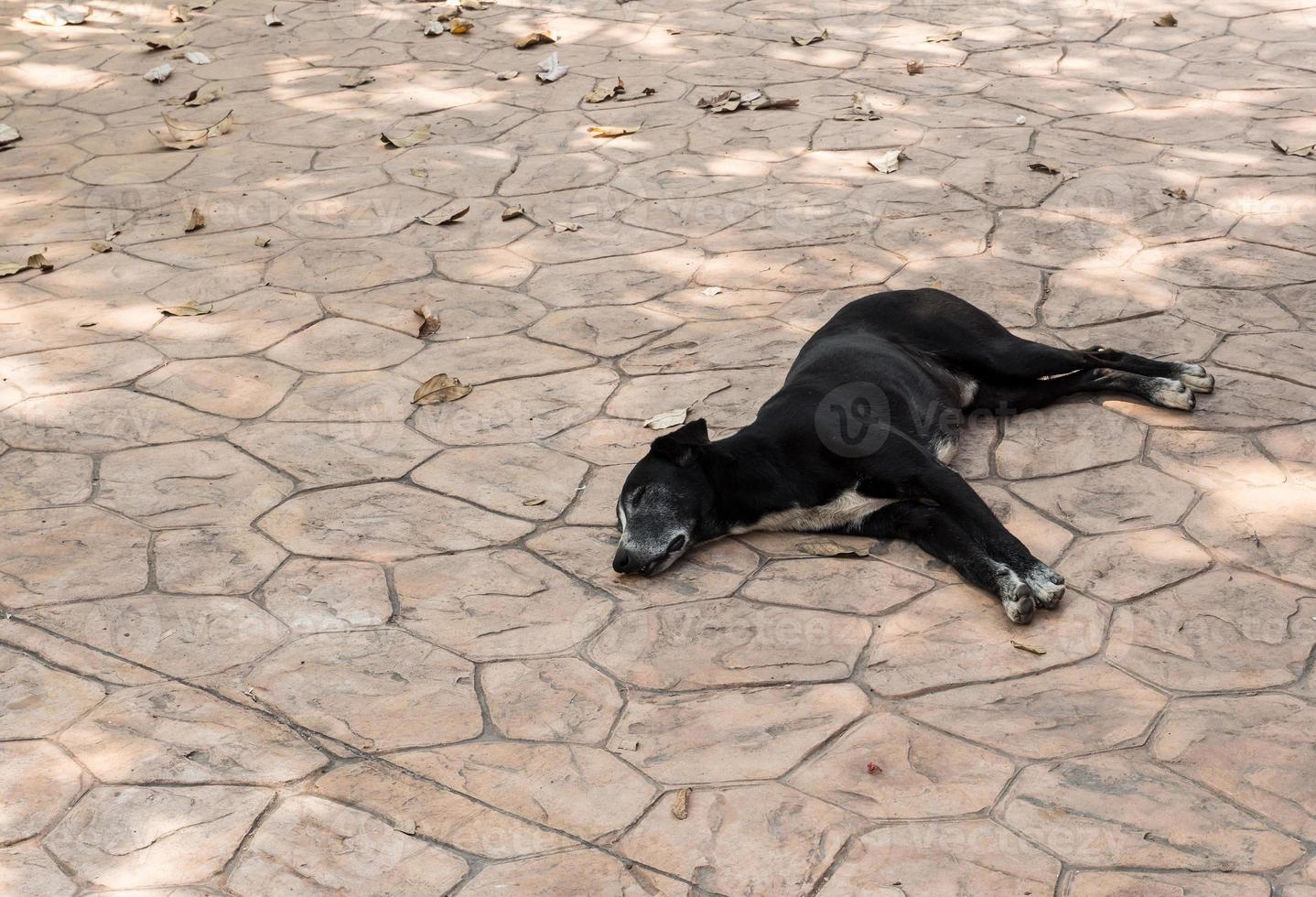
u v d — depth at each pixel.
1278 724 3.10
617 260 4.22
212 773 3.13
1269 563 3.32
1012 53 5.27
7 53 5.91
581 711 3.20
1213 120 4.62
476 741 3.16
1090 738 3.10
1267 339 3.79
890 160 4.49
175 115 5.09
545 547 3.48
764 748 3.13
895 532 3.45
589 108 4.95
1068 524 3.42
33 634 3.35
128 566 3.47
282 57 5.75
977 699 3.17
